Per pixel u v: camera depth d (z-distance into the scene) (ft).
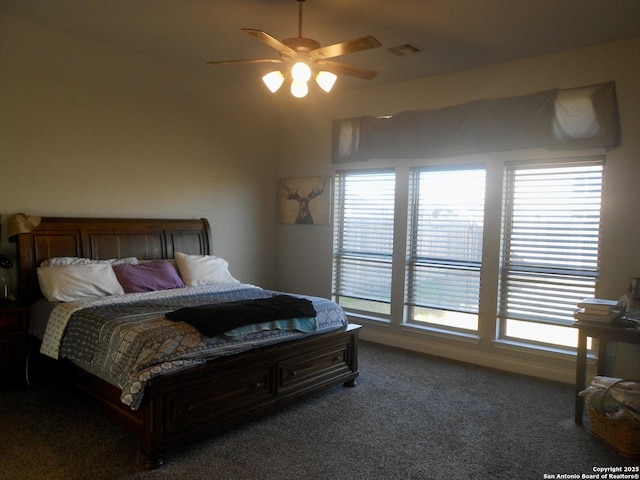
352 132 17.01
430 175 15.58
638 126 11.73
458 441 9.27
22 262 12.11
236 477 7.84
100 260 13.44
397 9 10.39
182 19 11.19
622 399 8.79
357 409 10.75
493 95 13.94
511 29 11.32
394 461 8.46
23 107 12.53
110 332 9.07
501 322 14.29
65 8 10.68
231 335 9.23
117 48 13.12
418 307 16.03
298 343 10.59
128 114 14.75
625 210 11.94
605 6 9.98
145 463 8.05
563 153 12.80
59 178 13.30
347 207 17.70
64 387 11.03
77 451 8.59
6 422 9.76
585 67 12.41
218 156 17.42
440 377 13.10
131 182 14.93
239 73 15.30
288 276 19.44
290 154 19.21
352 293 17.58
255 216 18.92
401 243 16.01
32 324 12.05
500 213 13.92
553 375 13.05
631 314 10.26
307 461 8.39
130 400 7.78
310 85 17.08
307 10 10.55
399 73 14.87
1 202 12.27
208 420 8.82
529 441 9.30
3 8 10.70
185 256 14.79
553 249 13.26
